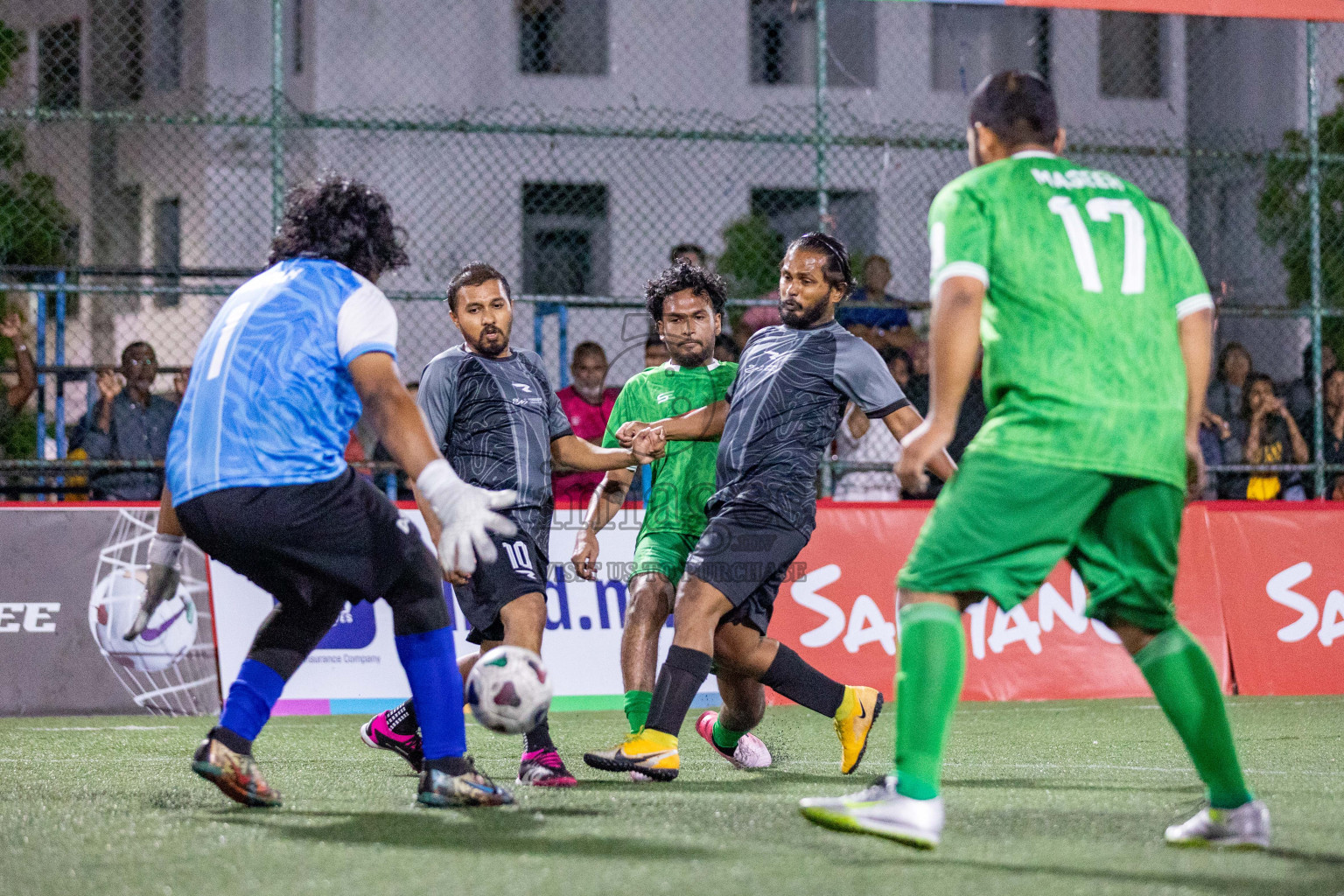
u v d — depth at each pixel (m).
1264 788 12.71
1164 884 8.03
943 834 9.93
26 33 33.69
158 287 24.80
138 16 42.25
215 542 10.38
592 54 47.72
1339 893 7.77
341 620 21.81
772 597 13.68
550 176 44.62
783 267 13.95
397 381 10.33
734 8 49.25
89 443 25.11
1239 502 24.66
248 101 43.47
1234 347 29.09
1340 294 29.00
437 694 11.20
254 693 11.15
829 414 13.68
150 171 41.91
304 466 10.28
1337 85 36.09
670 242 45.78
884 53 50.34
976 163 9.95
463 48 45.69
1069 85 49.00
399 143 43.25
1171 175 35.84
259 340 10.38
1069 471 8.85
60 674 21.55
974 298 8.86
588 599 22.44
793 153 47.44
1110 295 9.04
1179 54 47.41
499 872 8.45
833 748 17.05
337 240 10.95
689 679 13.01
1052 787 13.01
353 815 10.86
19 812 11.26
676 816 10.77
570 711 22.44
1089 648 23.88
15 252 30.50
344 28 44.00
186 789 12.88
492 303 13.88
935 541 9.03
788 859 8.82
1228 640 24.05
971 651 23.45
